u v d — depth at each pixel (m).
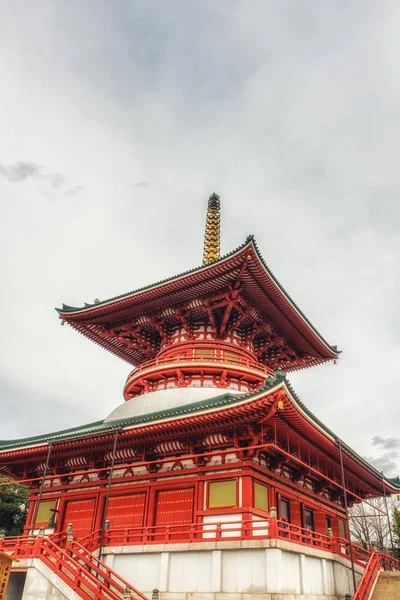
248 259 29.94
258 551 19.81
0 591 18.89
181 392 30.61
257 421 22.23
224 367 32.66
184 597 20.31
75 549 22.56
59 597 19.39
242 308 34.62
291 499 26.73
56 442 27.06
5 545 24.38
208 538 21.09
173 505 24.45
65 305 39.16
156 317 36.53
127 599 18.12
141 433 24.98
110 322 38.81
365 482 34.09
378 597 23.11
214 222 49.41
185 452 25.48
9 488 50.56
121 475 27.34
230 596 19.33
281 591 18.91
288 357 41.97
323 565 23.53
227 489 23.08
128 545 22.78
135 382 35.28
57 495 29.45
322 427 24.52
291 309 35.34
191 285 33.28
